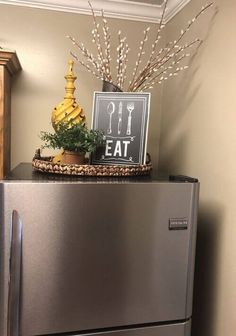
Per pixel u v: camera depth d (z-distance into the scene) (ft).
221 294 3.80
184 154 4.93
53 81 5.68
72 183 3.08
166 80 5.76
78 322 3.19
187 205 3.38
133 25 5.87
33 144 5.69
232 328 3.57
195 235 3.47
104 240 3.19
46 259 3.06
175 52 5.02
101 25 5.73
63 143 3.77
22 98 5.61
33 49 5.57
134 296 3.32
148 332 3.39
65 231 3.09
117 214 3.20
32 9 5.51
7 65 4.68
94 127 4.17
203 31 4.41
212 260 4.02
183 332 3.50
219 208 3.90
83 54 5.67
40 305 3.08
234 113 3.65
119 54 5.27
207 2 4.31
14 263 2.98
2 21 5.44
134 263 3.29
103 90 4.68
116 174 3.62
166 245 3.36
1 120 4.62
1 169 4.66
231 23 3.75
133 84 5.02
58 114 4.21
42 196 3.01
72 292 3.15
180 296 3.45
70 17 5.65
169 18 5.69
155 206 3.29
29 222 3.00
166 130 5.73
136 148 4.02
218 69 4.00
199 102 4.48
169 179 3.57
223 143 3.86
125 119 4.09
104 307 3.25
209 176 4.17
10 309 3.00
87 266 3.17
